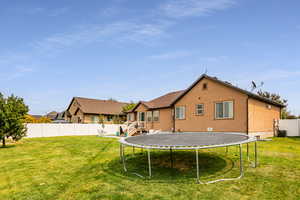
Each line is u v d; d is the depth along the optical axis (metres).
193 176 5.53
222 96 15.77
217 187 4.60
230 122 15.18
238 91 14.72
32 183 5.18
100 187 4.73
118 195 4.20
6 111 13.13
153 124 22.73
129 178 5.44
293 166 6.39
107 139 18.19
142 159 7.93
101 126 28.52
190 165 6.80
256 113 15.49
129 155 8.92
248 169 6.13
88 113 33.38
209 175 5.60
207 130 16.69
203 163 7.04
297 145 11.44
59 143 14.82
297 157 7.81
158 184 4.88
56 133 24.75
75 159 8.30
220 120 15.84
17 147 12.71
